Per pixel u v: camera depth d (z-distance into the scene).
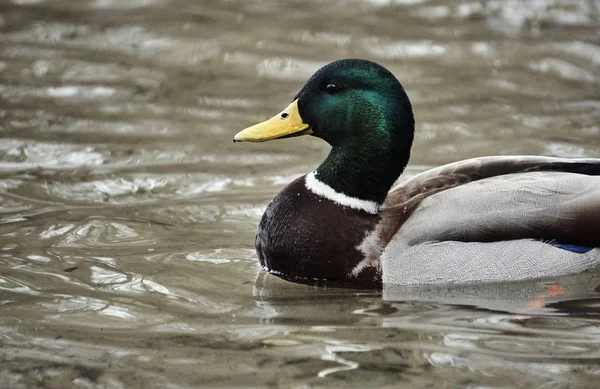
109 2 23.05
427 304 11.05
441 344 9.94
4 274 11.55
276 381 9.11
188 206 13.95
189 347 9.81
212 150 16.14
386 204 12.05
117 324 10.34
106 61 20.05
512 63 19.98
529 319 10.62
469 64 19.95
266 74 19.41
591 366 9.43
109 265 11.91
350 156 11.85
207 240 12.81
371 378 9.18
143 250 12.41
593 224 11.58
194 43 20.80
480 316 10.70
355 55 20.22
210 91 18.66
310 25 21.75
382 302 11.12
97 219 13.36
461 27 21.75
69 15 22.28
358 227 11.73
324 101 11.89
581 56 20.28
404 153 11.97
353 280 11.61
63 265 11.86
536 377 9.20
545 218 11.54
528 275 11.56
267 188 14.68
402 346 9.89
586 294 11.31
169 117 17.48
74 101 18.12
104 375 9.23
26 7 22.69
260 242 12.12
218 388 8.99
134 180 14.88
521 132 16.84
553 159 12.13
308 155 16.12
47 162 15.47
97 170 15.21
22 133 16.56
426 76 19.36
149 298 11.02
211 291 11.30
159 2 23.16
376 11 22.62
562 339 10.08
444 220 11.50
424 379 9.16
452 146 16.27
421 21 22.06
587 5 22.73
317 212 11.83
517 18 22.20
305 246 11.73
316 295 11.34
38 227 13.03
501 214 11.50
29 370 9.34
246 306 10.91
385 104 11.79
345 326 10.40
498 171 12.05
